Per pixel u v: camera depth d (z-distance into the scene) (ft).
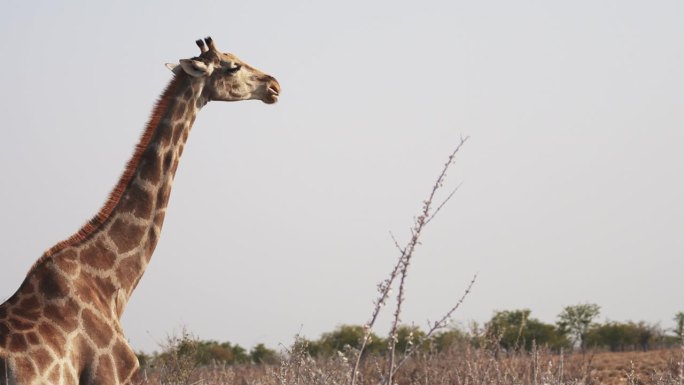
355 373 48.19
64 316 58.23
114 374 59.11
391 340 48.93
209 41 69.51
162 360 86.22
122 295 62.39
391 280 48.55
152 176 64.59
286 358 71.00
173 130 66.08
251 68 71.41
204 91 68.90
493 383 78.54
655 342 262.88
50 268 59.31
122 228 63.00
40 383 55.01
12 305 57.88
